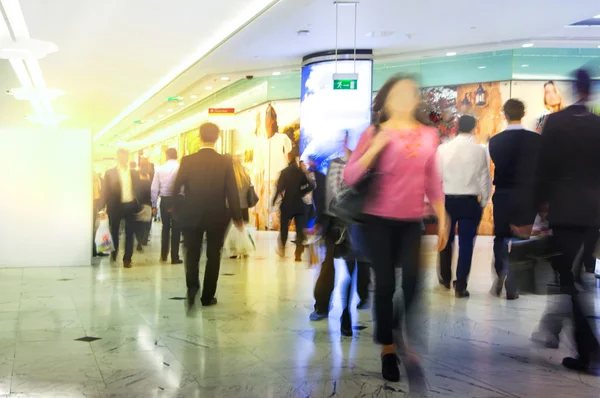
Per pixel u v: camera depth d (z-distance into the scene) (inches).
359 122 472.7
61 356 145.8
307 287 267.9
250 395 116.7
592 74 138.8
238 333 173.0
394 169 125.6
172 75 604.4
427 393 118.1
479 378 128.3
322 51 476.1
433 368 136.1
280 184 386.9
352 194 130.0
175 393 117.6
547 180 141.4
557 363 140.8
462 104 526.3
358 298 213.5
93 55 521.0
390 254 127.9
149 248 487.5
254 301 229.8
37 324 184.9
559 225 139.7
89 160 358.9
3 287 266.8
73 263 357.4
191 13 388.5
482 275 304.3
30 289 261.1
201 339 165.2
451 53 491.5
